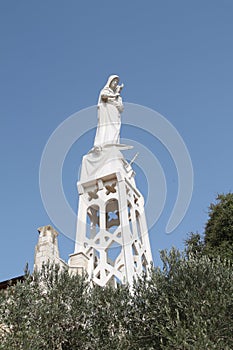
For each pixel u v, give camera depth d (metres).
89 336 16.70
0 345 14.97
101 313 17.22
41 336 15.96
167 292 17.00
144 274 18.53
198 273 17.22
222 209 28.33
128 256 25.23
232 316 15.85
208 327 15.08
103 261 25.80
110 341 16.36
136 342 16.17
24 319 16.25
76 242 26.84
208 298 15.94
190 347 14.05
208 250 26.86
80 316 17.11
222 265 18.30
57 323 16.59
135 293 17.91
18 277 22.92
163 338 15.74
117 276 24.95
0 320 16.53
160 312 16.25
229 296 16.19
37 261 23.39
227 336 15.17
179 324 14.70
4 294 17.20
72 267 24.59
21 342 15.12
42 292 17.94
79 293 17.91
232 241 26.61
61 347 16.45
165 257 18.39
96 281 24.81
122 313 17.19
